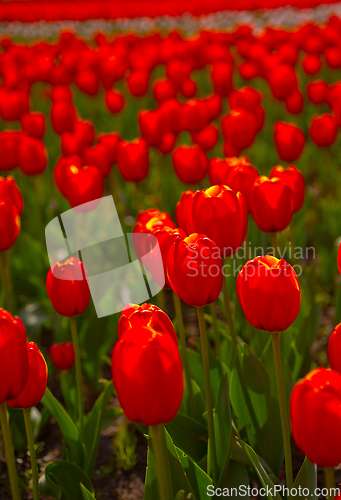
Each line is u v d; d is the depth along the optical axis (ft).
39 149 11.79
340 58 20.84
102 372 11.29
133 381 3.67
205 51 23.03
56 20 49.16
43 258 12.52
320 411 3.51
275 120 24.45
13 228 7.13
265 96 25.57
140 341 3.77
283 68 16.92
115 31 50.06
